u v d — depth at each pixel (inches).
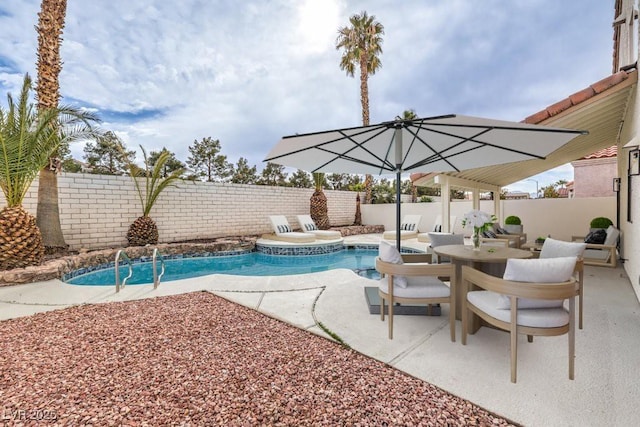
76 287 204.4
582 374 96.8
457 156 172.4
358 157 184.9
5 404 84.2
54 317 149.6
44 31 265.0
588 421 76.6
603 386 90.4
